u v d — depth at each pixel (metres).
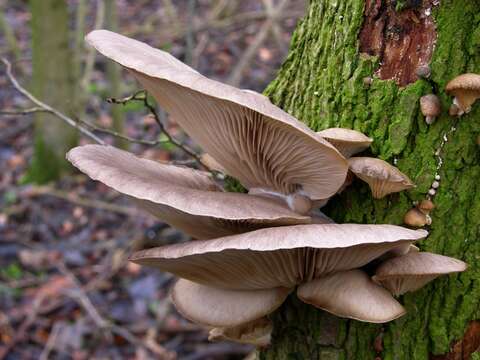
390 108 0.24
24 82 1.12
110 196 0.85
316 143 0.21
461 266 0.22
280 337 0.27
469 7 0.23
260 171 0.25
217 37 1.16
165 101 0.24
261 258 0.22
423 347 0.25
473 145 0.23
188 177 0.27
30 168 0.92
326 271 0.23
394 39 0.24
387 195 0.24
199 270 0.24
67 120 0.34
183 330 0.59
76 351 0.56
